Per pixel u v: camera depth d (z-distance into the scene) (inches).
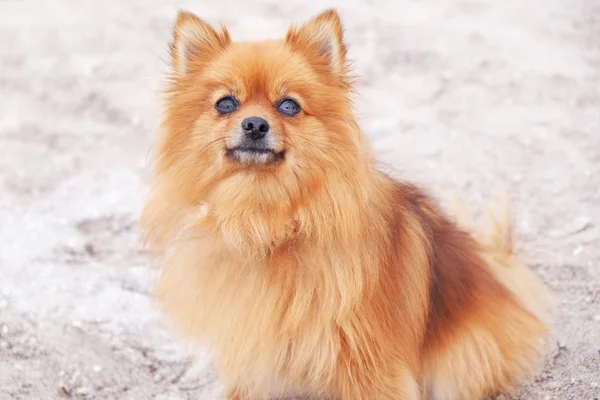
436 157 60.4
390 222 40.8
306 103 40.2
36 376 44.8
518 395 43.7
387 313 40.5
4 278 50.4
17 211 56.2
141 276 51.1
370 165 41.0
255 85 40.2
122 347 46.6
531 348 44.1
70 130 67.9
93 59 83.6
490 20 90.3
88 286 50.3
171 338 47.2
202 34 41.5
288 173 39.6
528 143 61.9
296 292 39.6
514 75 74.5
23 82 78.2
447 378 43.1
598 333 46.2
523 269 46.4
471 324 42.9
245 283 39.9
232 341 40.3
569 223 53.9
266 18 93.0
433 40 84.3
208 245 40.2
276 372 41.0
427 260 41.8
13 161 61.9
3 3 105.4
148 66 81.0
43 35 91.7
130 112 71.1
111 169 61.1
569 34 84.6
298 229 39.7
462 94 71.4
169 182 40.9
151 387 44.9
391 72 76.9
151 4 102.3
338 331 40.0
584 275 50.0
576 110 67.2
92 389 44.6
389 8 96.5
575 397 43.1
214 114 40.3
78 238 53.8
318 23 41.2
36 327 47.2
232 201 39.8
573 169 58.5
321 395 43.1
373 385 40.7
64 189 58.6
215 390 44.8
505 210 46.5
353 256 39.5
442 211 45.5
